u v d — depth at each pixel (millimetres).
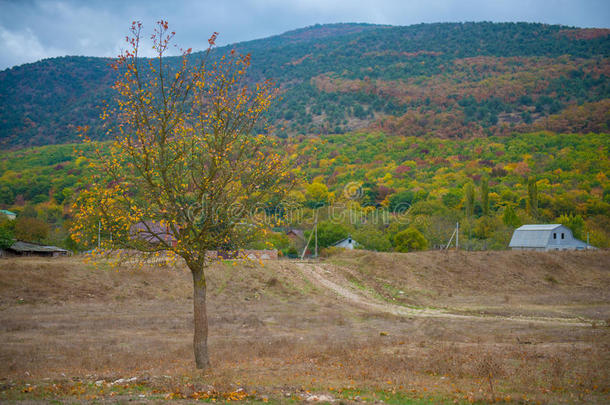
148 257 15656
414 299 42875
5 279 33750
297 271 46781
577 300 42562
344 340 23516
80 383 13477
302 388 12664
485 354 17844
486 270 51969
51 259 43344
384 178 142500
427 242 71562
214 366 16344
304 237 72812
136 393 12188
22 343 21656
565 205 99062
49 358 18500
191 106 15047
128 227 14719
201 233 15164
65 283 35656
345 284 45688
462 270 51500
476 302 41781
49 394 12070
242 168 15484
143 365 17125
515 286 48844
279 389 12586
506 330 27422
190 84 14828
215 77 15172
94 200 14609
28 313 29781
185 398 11508
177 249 15148
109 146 14844
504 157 161375
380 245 69938
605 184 120375
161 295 37375
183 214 14984
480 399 11547
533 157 155125
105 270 38688
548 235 67375
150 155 14773
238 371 15367
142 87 14523
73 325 26875
